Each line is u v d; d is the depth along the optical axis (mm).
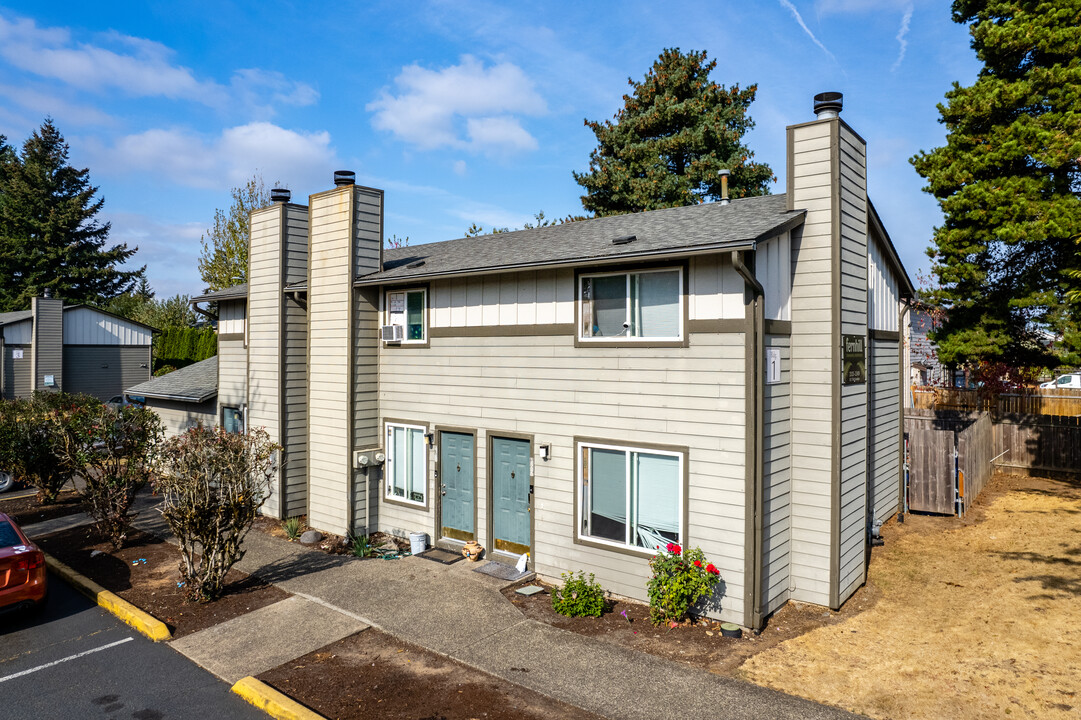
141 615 9219
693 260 9258
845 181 9984
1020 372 23938
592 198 32344
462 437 12195
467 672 7668
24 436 15906
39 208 47344
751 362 8656
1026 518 13180
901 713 6633
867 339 11078
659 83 30828
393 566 11484
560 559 10633
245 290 16516
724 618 9000
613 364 10023
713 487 9062
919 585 10219
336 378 13430
